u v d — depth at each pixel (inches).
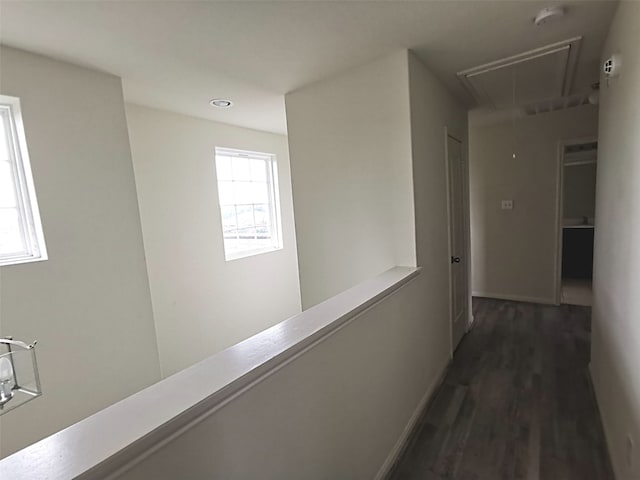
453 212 121.6
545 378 102.0
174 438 29.5
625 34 60.4
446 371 109.1
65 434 27.5
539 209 164.9
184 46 72.6
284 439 42.8
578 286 195.8
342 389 55.2
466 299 140.6
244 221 155.2
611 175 73.5
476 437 78.6
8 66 67.8
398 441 75.4
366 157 91.4
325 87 95.8
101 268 81.5
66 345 75.4
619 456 64.5
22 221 72.3
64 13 58.1
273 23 65.7
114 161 84.3
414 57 84.4
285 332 47.1
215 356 40.4
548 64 94.3
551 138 157.8
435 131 100.8
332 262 101.7
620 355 65.1
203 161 130.4
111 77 84.1
